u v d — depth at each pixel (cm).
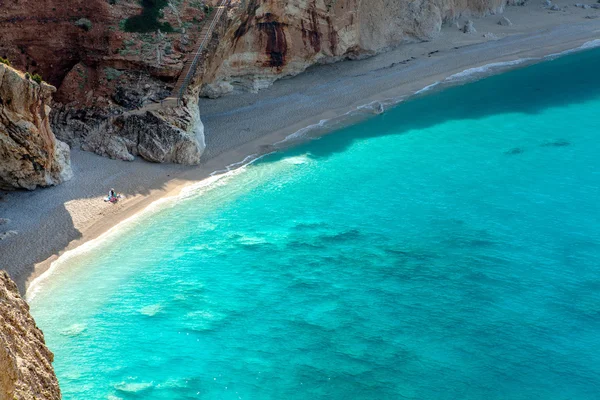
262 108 7331
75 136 6034
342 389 3816
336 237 5216
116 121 6016
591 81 8388
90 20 6319
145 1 6512
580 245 5072
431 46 9362
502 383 3847
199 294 4562
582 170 6147
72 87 6191
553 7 11294
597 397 3744
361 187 5922
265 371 3938
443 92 8056
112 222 5188
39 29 6200
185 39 6550
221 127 6856
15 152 5009
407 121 7256
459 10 10306
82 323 4234
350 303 4512
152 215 5359
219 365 3978
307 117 7212
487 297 4547
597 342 4131
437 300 4525
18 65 6153
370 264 4900
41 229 4947
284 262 4912
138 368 3928
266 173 6106
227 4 6825
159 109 6062
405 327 4291
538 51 9438
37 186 5381
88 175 5656
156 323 4281
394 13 9000
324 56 8238
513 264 4878
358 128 7069
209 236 5178
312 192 5838
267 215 5484
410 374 3916
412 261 4931
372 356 4053
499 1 10875
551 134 6906
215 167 6141
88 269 4694
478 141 6781
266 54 7494
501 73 8669
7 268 4547
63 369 3884
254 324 4312
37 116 5028
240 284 4675
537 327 4262
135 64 6284
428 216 5491
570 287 4625
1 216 5038
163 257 4903
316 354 4072
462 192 5838
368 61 8725
